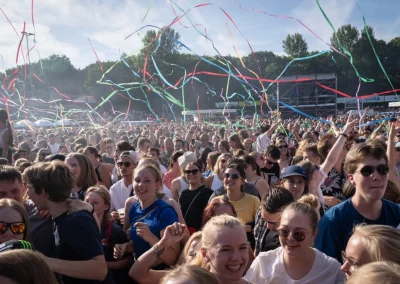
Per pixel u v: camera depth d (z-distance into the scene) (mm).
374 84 47688
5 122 6363
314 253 2627
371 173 2672
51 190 2674
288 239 2543
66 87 59531
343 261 2586
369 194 2693
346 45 47125
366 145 2742
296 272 2580
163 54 42188
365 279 1432
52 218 2781
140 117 42344
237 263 2268
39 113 29516
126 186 5277
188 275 1649
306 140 5492
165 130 17062
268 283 2637
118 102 46188
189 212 4961
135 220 3793
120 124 31000
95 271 2568
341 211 2824
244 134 12766
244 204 4484
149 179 3771
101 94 46156
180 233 3053
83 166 4375
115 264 3656
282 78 36969
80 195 4293
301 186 3754
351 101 39781
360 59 46719
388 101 39938
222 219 2385
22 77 26719
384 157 2709
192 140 13688
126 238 3818
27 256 1690
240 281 2492
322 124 18078
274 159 6668
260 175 5879
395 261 1900
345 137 3936
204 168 8602
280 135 10242
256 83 45438
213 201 3791
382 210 2799
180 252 3377
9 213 2566
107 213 3795
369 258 1952
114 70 45344
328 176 4574
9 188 3311
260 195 5309
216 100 47062
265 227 3428
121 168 5223
